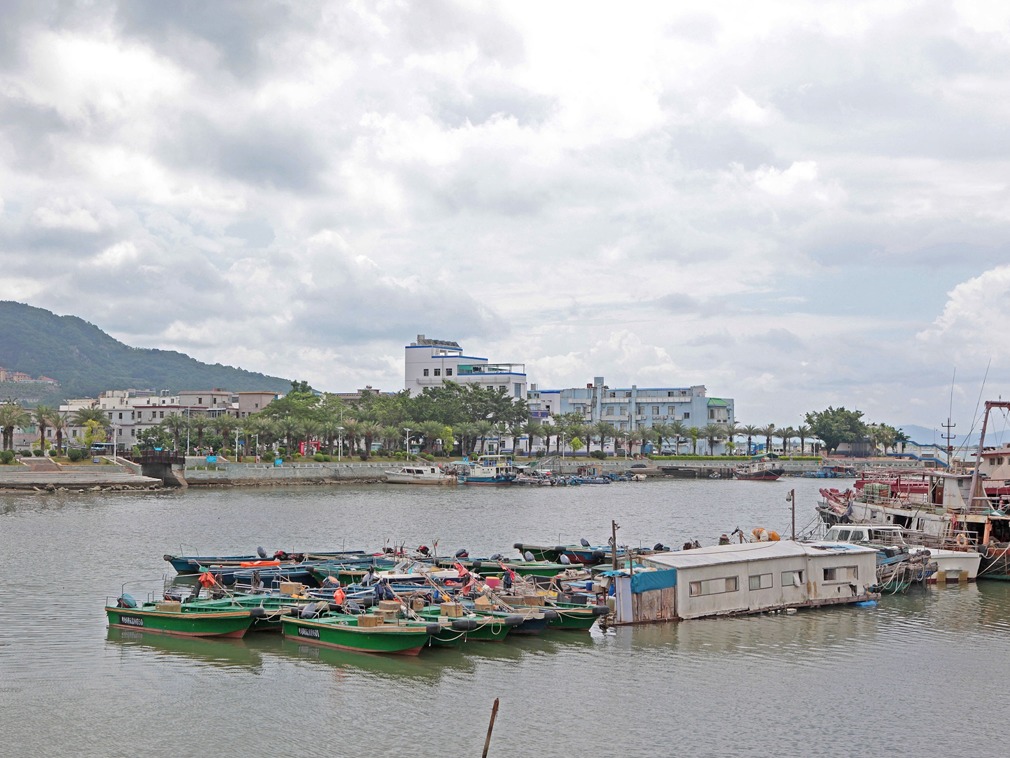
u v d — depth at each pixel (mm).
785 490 199500
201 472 178875
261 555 74812
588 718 41125
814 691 45094
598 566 69875
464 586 58594
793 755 37594
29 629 54625
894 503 91562
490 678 46312
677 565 58438
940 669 48844
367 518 122188
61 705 42031
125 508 129375
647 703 43094
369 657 49344
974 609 63438
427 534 105250
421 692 44125
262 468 187875
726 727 40344
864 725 40812
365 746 37938
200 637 52500
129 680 45375
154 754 37094
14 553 83750
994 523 78750
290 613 53188
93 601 62531
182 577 71188
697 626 57031
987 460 90000
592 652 50938
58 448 180500
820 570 63125
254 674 46406
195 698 43031
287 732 39188
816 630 56625
